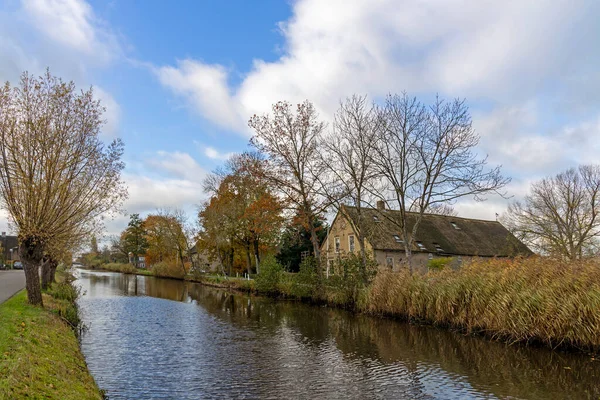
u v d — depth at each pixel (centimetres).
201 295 3478
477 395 913
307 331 1739
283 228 3594
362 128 2539
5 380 560
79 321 1727
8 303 1370
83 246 2383
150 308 2545
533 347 1321
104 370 1124
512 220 4150
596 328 1149
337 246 4281
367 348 1398
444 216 4681
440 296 1705
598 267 1286
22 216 1344
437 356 1271
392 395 922
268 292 3353
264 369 1141
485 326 1517
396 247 3806
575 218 3897
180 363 1207
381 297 2045
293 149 2930
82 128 1433
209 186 4809
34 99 1350
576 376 1027
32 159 1342
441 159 2362
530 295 1362
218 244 4819
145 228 8100
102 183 1517
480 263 1773
